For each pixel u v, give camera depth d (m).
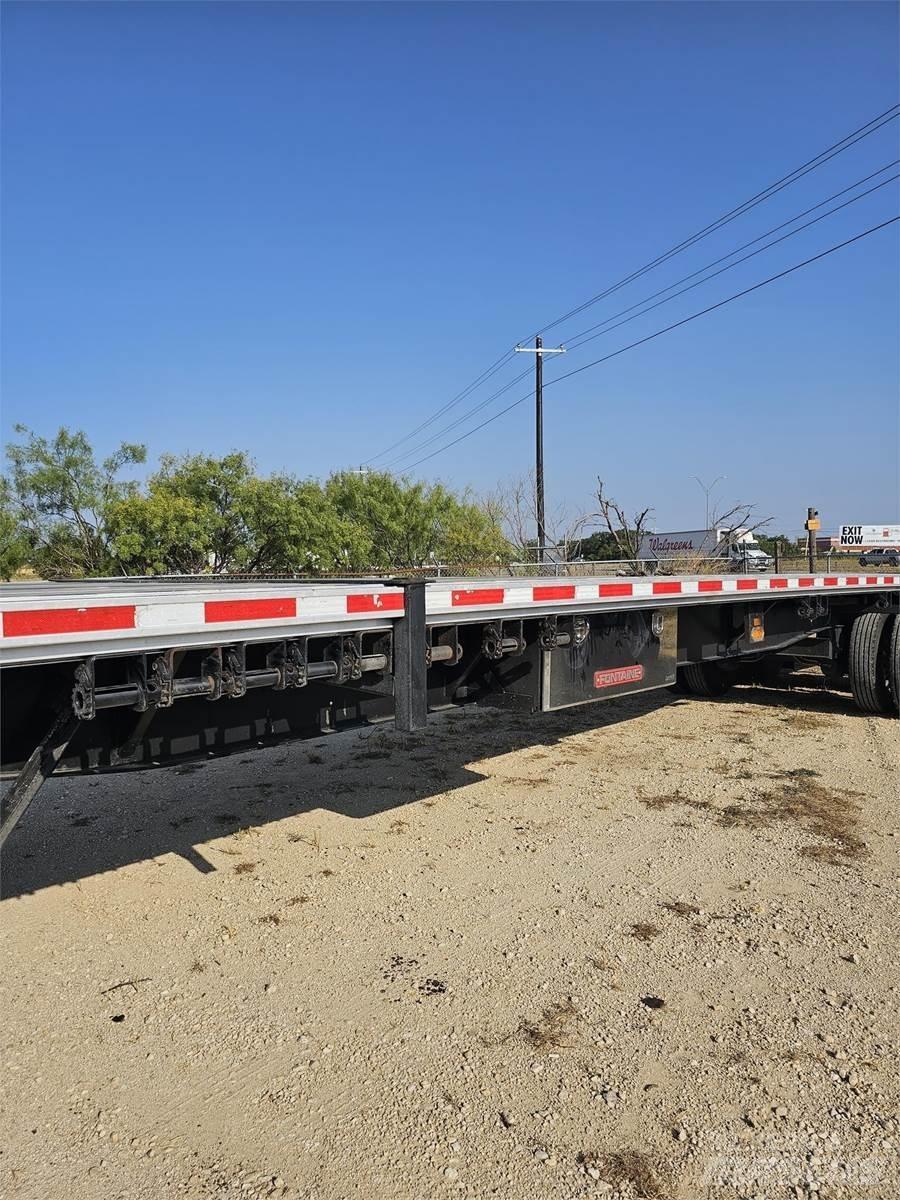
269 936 3.49
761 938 3.43
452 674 4.27
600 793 5.37
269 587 3.30
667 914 3.65
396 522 30.25
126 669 2.74
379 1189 2.14
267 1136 2.33
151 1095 2.51
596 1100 2.46
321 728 3.77
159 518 26.39
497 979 3.13
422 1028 2.82
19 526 28.36
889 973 3.15
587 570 13.84
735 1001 2.97
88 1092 2.53
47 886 3.98
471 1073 2.59
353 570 28.94
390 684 3.40
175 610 2.57
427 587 3.48
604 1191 2.13
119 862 4.27
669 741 6.73
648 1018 2.87
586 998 3.00
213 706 3.43
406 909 3.72
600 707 8.11
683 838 4.56
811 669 9.25
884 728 7.19
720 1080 2.55
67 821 4.85
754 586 6.09
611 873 4.10
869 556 35.41
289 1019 2.89
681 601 5.23
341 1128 2.36
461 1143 2.30
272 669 2.96
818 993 3.01
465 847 4.45
